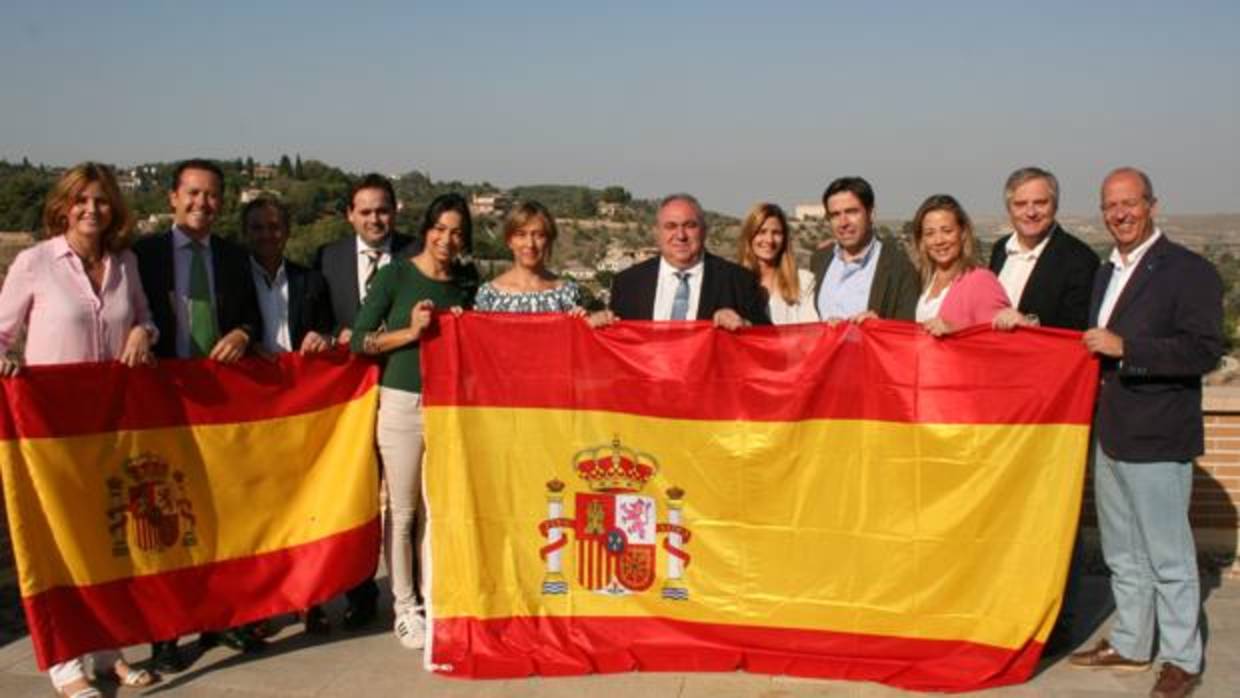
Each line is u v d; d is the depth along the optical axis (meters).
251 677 5.25
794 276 6.09
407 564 5.69
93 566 4.97
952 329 5.05
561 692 4.99
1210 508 7.07
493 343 5.43
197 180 5.30
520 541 5.43
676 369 5.31
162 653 5.35
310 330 5.92
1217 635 5.73
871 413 5.15
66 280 4.93
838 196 5.76
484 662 5.20
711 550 5.29
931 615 5.10
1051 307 5.36
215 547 5.35
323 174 106.75
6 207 20.83
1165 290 4.82
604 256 101.25
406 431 5.54
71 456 4.90
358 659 5.48
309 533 5.61
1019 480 5.03
